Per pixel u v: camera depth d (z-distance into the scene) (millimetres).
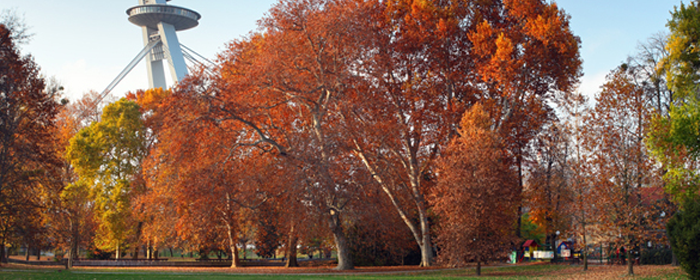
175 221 40188
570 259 40594
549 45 36656
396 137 39531
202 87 37469
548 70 37781
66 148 47125
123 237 47125
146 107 56625
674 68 27969
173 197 38750
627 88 26125
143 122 53188
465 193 29578
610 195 24969
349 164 38562
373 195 38031
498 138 33750
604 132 25641
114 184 48688
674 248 19047
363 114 38875
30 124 33938
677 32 27828
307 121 41625
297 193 34094
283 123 41844
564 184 42812
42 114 34625
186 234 38531
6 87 31922
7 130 32000
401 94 41781
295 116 42125
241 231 43062
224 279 24234
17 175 33375
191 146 37156
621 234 25406
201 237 38812
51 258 66938
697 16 27062
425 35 39125
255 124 40875
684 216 18984
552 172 44531
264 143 41312
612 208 25281
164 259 52594
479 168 30312
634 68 35000
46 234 37031
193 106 36812
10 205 32438
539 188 43812
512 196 31812
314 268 37469
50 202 38156
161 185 41469
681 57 27531
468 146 30875
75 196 42656
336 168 35875
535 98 40594
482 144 30891
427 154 43188
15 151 32969
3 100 32438
